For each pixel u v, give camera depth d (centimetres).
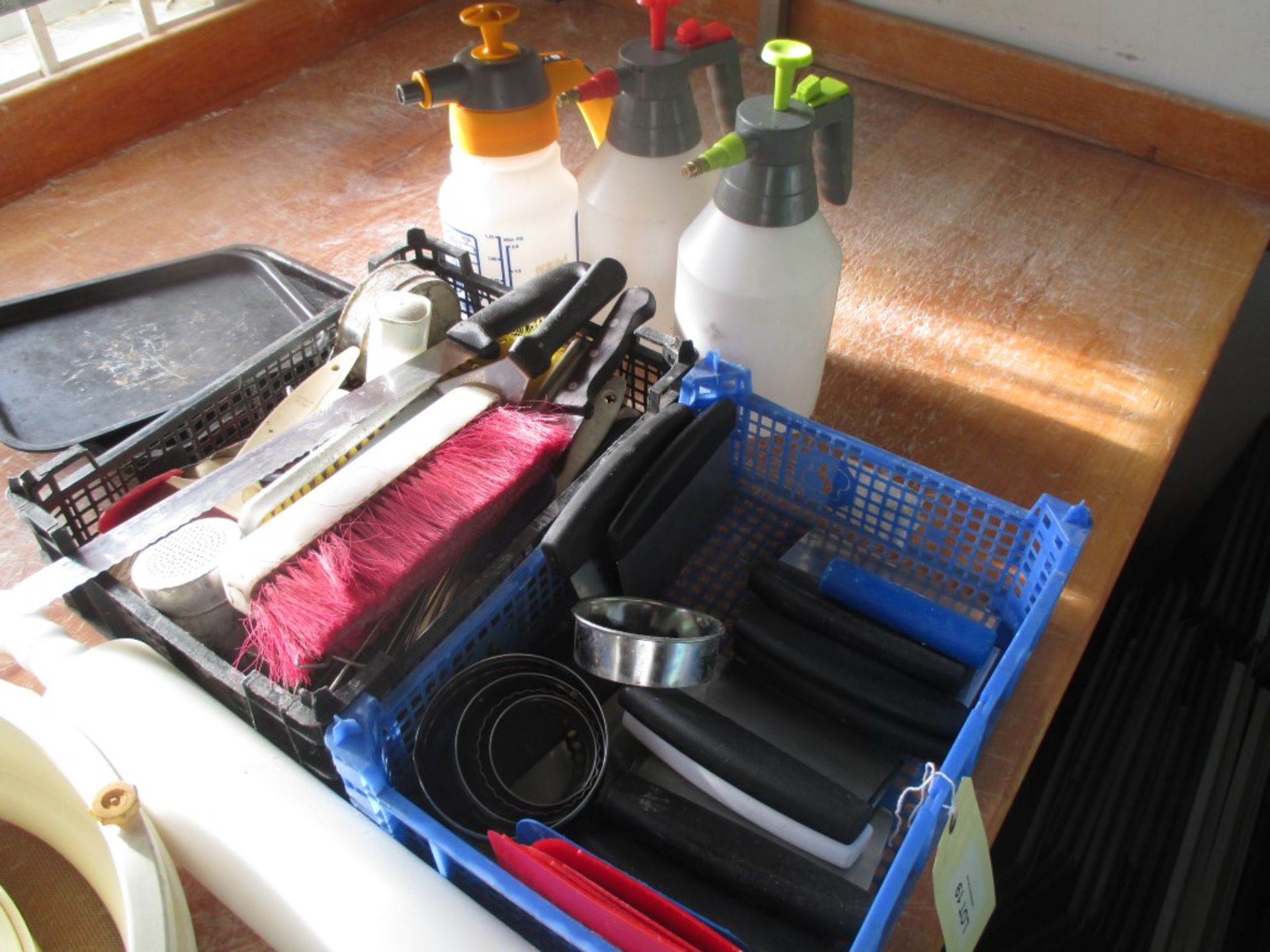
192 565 48
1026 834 100
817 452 60
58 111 92
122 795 39
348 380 61
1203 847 95
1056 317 80
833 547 61
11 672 55
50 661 47
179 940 37
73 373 69
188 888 46
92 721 45
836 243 60
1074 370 75
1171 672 108
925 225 89
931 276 84
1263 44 88
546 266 69
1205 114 92
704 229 58
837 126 58
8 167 90
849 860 45
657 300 69
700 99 105
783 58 52
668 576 59
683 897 45
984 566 58
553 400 56
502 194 65
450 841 40
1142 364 75
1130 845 98
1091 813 100
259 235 87
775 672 53
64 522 53
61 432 64
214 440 62
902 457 62
